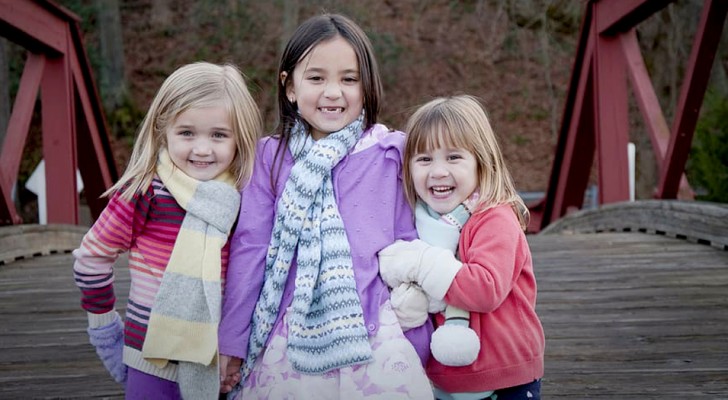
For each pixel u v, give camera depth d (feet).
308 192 5.89
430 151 6.06
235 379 6.04
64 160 20.27
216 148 5.93
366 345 5.62
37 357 10.13
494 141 6.21
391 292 5.89
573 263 15.61
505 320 5.92
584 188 24.27
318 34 6.10
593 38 21.29
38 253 18.19
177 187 5.87
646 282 13.65
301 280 5.75
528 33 50.67
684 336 10.52
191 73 6.04
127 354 5.91
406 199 6.23
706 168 24.58
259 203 6.06
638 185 44.14
